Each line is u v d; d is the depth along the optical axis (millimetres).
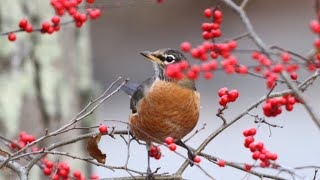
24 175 8430
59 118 12422
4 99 11883
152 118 10000
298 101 8141
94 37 24453
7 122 11867
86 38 13039
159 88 9961
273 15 26609
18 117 11969
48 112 12312
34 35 12219
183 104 9953
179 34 25641
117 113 21000
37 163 9383
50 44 12391
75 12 8656
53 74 12398
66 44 12641
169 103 9898
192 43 25281
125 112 21000
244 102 21797
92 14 8734
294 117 21109
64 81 12531
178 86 9930
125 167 8086
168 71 7059
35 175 11750
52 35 12422
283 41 25812
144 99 10047
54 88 12383
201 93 22453
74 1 8617
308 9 26484
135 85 11211
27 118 12070
